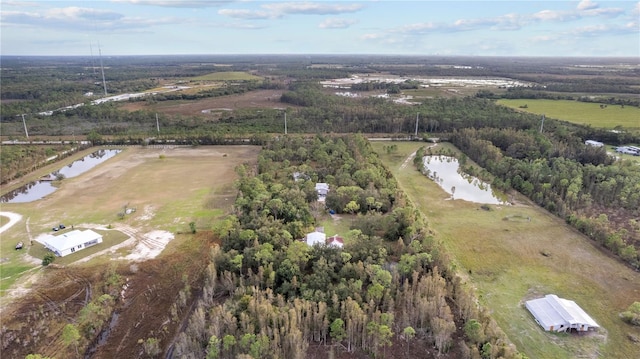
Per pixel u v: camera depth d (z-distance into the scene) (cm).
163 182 11675
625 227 8712
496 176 11994
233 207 9131
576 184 10075
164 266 7181
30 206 9881
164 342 5438
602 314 5988
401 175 12588
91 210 9631
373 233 8162
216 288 6425
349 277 6384
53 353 5212
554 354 5194
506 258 7525
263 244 7044
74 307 6094
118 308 6141
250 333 5078
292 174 11288
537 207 10000
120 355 5238
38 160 13562
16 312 5925
